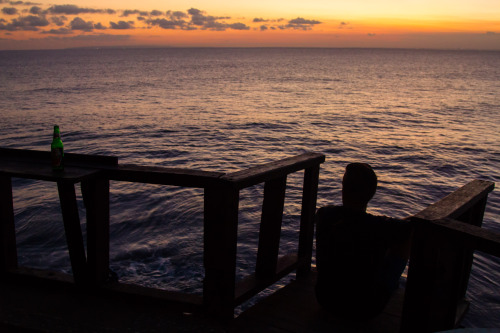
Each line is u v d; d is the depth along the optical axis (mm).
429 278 1995
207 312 2494
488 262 7281
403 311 2133
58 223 8602
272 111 37438
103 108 38281
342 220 2379
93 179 2551
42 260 6828
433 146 20922
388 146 20922
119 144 21109
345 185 2398
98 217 2617
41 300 2648
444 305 2273
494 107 42188
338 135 24547
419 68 166625
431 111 38344
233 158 18031
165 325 2393
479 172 15688
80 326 2365
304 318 2568
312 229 3209
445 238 1871
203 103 44062
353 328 2477
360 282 2332
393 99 50500
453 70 151375
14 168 2566
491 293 6266
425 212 2037
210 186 2311
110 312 2521
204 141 22172
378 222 2295
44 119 30375
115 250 7363
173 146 20625
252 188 11750
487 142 22203
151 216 9273
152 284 6070
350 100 48875
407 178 14531
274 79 93312
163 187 11492
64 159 2770
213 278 2428
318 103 45281
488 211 10609
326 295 2471
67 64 187250
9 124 27719
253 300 5605
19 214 9188
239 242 7965
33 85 68750
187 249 7395
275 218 2748
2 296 2686
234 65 183875
